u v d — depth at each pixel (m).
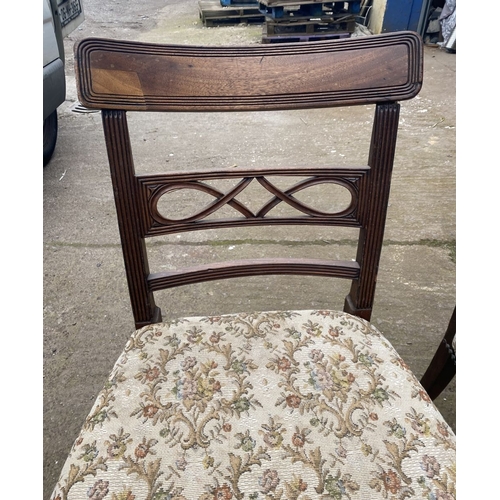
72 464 0.57
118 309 1.56
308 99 0.63
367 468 0.55
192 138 2.70
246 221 0.73
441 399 1.25
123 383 0.66
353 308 0.82
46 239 1.88
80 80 0.58
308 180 0.70
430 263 1.74
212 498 0.52
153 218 0.69
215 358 0.69
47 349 1.42
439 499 0.52
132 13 6.06
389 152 0.67
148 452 0.57
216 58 0.61
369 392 0.64
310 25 3.96
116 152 0.63
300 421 0.60
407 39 0.61
